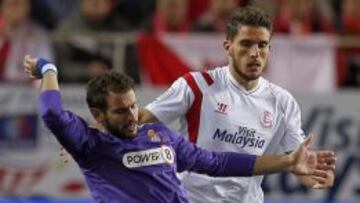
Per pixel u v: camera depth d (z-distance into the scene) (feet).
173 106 67.26
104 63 114.73
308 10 120.26
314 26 120.78
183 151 60.44
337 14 122.83
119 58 114.62
